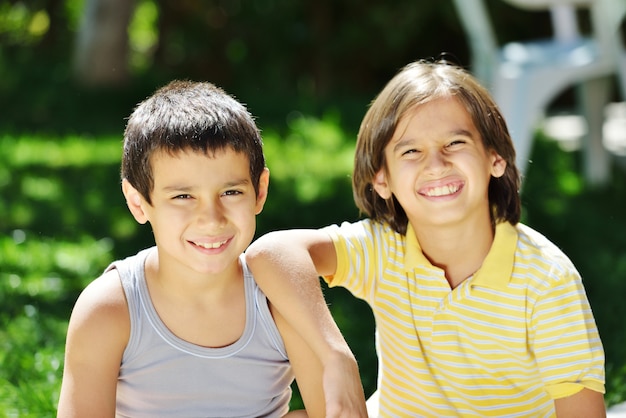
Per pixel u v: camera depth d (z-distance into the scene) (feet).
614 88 37.50
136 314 7.29
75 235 17.01
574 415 7.64
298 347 7.50
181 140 7.01
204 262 7.10
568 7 20.38
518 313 7.73
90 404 7.18
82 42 35.65
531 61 17.53
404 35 41.55
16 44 48.44
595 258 15.75
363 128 8.33
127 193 7.50
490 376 7.97
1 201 19.48
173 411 7.35
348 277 8.29
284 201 19.52
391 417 8.40
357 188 8.49
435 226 7.95
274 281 7.50
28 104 32.24
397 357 8.25
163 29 45.85
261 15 43.96
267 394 7.51
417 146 7.88
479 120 7.95
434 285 7.98
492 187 8.26
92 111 31.63
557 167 23.45
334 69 44.24
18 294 13.51
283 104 33.04
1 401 9.70
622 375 10.43
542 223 18.08
